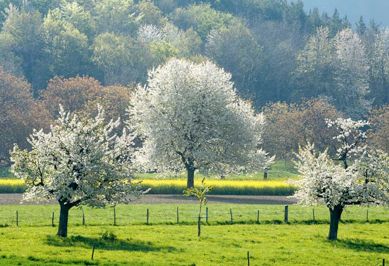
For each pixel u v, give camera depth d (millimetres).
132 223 138000
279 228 137500
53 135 118688
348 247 120062
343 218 154125
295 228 138250
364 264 106000
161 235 123875
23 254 101438
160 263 99312
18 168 116812
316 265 103812
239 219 145250
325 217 152500
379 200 125000
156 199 184000
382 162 126688
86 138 118250
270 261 105000
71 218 141250
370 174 126562
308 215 154375
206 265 99438
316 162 128250
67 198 116125
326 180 124938
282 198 196625
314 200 127312
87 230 126812
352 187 123938
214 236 124812
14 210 150000
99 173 118188
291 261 105688
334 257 110062
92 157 117312
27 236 116938
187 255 105938
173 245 114250
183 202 175875
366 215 159375
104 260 99688
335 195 122688
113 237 118062
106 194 118625
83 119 122875
